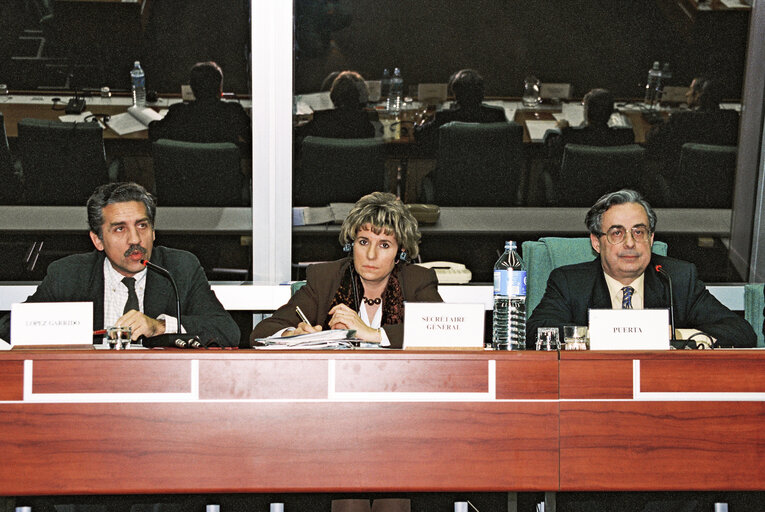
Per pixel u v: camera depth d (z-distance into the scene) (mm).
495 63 3896
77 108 3762
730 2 3844
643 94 3908
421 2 3881
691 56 3883
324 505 2584
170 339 2133
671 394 1989
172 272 2656
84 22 3768
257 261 3654
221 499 2576
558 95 3916
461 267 3637
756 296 2855
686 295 2648
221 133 3754
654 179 3916
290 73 3564
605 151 3895
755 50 3816
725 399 1996
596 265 2676
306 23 3820
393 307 2480
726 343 2498
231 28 3771
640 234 2562
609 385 1979
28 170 3736
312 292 2525
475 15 3877
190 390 1929
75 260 2625
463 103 3863
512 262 2896
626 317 2061
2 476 1899
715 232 3893
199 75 3738
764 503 2592
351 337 2146
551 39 3906
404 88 3857
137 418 1920
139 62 3773
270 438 1941
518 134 3859
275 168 3613
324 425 1947
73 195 3775
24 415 1905
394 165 3842
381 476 1955
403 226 2447
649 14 3900
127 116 3781
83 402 1913
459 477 1961
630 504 2586
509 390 1966
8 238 3732
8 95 3740
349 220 2471
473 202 3889
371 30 3846
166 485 1925
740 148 3854
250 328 3740
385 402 1954
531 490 1969
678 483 1984
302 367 1944
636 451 1981
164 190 3768
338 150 3785
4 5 3734
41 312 1995
